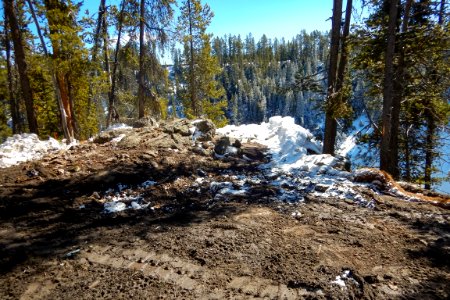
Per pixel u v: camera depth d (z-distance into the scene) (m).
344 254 4.24
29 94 12.13
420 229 4.92
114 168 7.80
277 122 12.19
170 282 3.68
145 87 15.00
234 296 3.44
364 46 9.91
